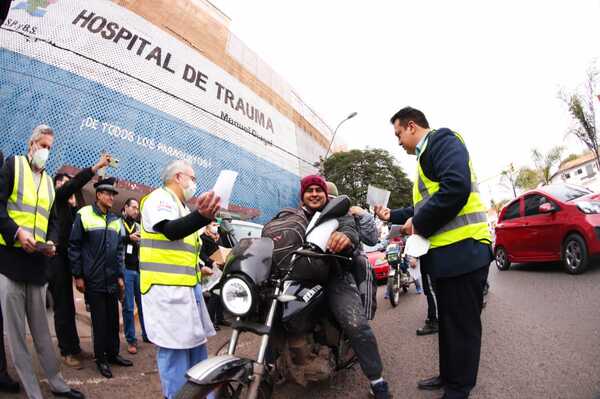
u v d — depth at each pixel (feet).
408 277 28.99
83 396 11.57
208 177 62.39
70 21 52.44
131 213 18.44
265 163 78.59
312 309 9.61
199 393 6.65
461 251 9.64
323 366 9.91
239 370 7.22
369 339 10.31
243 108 77.56
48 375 11.11
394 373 12.76
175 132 58.85
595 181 108.37
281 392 11.85
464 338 9.75
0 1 7.96
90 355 15.64
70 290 14.60
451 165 9.52
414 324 19.24
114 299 15.11
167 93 55.11
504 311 18.58
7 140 41.88
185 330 8.78
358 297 10.93
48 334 11.18
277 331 9.37
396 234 11.73
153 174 53.31
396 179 97.30
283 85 100.22
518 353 12.91
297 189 87.86
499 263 32.55
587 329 14.14
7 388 11.41
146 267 8.94
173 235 8.28
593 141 69.41
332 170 98.12
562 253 25.35
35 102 44.83
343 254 10.48
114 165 15.03
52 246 10.60
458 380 9.74
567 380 10.43
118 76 53.72
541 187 29.19
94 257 13.99
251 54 89.56
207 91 68.69
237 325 8.08
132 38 58.80
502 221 31.96
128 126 52.47
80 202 21.24
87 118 48.44
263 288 8.22
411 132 11.06
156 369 14.53
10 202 10.80
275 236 10.70
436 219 9.51
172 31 66.90
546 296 20.16
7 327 10.37
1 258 10.32
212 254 17.58
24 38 46.80
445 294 9.98
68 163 45.24
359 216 12.57
